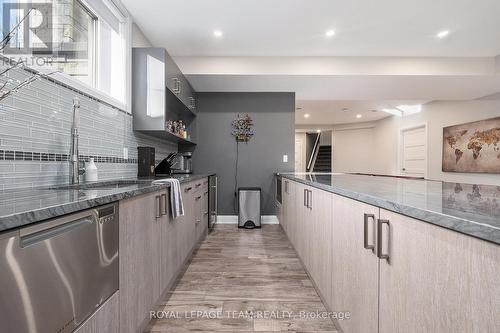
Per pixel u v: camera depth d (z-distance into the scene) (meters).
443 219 0.68
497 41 3.34
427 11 2.73
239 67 3.81
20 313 0.70
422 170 6.43
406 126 6.98
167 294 2.08
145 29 3.10
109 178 2.41
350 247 1.31
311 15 2.81
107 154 2.38
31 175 1.54
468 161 5.09
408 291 0.84
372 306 1.08
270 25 3.02
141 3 2.62
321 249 1.81
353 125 9.12
